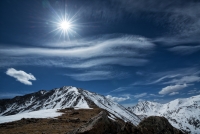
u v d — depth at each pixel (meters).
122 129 13.04
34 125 27.58
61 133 20.66
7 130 23.19
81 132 11.69
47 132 21.27
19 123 29.52
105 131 12.26
